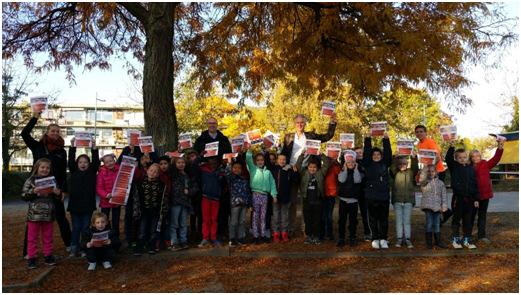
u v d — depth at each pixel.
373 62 8.37
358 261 6.98
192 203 8.37
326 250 7.43
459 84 9.60
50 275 6.37
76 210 7.16
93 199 7.32
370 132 8.19
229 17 10.48
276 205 8.26
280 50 10.44
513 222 10.38
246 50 11.09
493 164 8.33
